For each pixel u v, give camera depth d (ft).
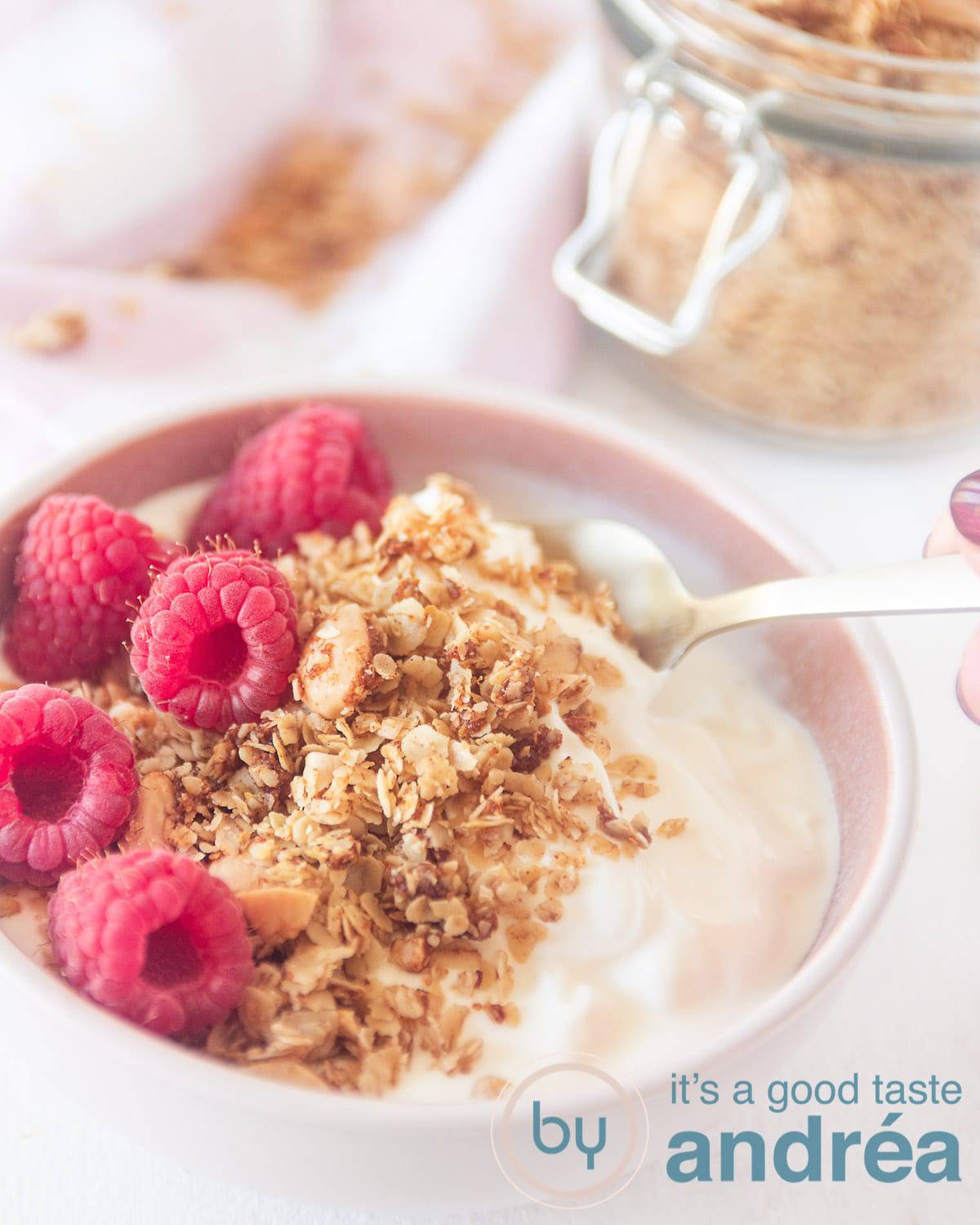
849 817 0.92
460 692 0.89
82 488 0.98
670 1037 0.85
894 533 1.19
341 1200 0.81
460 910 0.84
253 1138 0.77
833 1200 0.88
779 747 0.97
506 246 1.26
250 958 0.82
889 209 1.09
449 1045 0.83
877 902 0.84
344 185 1.44
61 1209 0.87
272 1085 0.77
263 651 0.89
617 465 1.02
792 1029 0.80
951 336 1.14
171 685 0.89
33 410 1.21
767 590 0.95
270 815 0.87
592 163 1.28
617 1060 0.84
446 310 1.23
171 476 1.01
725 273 1.09
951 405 1.19
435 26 1.61
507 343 1.23
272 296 1.33
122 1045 0.77
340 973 0.84
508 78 1.58
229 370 1.27
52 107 1.33
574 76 1.36
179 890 0.80
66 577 0.93
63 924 0.80
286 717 0.89
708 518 1.01
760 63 1.06
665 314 1.20
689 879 0.89
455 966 0.85
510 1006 0.85
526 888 0.86
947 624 1.14
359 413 1.03
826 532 1.18
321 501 0.98
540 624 0.95
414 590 0.93
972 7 1.09
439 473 1.05
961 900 0.99
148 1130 0.80
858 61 1.04
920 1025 0.94
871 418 1.19
